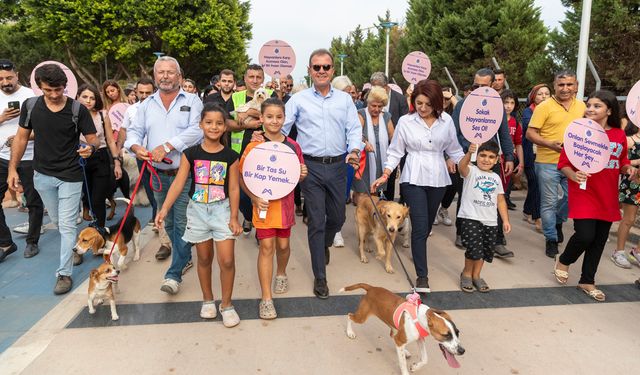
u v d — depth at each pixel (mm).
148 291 3912
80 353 2938
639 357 2932
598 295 3785
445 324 2395
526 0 19422
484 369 2801
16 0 26812
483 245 3943
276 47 7887
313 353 2975
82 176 4055
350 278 4289
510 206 6926
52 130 3812
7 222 6062
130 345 3043
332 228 4285
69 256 3945
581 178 3668
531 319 3449
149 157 3672
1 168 4645
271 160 3385
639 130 4637
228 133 5387
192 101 3951
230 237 3213
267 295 3457
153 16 23406
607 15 10906
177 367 2799
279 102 3477
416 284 3912
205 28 24594
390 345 3084
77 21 23031
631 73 10859
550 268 4527
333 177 3879
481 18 19734
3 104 4734
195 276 4254
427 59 8727
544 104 4848
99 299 3492
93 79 27141
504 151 5020
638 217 5930
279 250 3764
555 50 12453
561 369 2801
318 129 3807
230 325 3281
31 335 3158
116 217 6418
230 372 2754
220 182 3205
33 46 29969
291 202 3588
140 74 28406
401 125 3986
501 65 19156
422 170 3857
